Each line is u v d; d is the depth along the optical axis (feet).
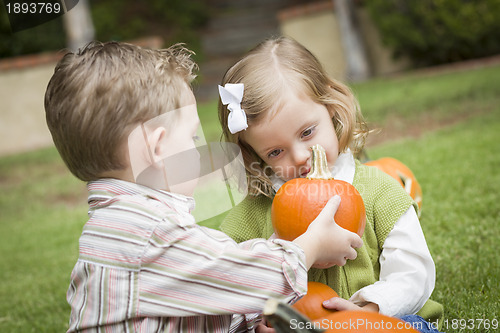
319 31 42.32
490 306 7.86
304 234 6.05
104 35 55.88
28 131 38.96
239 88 6.67
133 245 5.59
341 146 7.33
